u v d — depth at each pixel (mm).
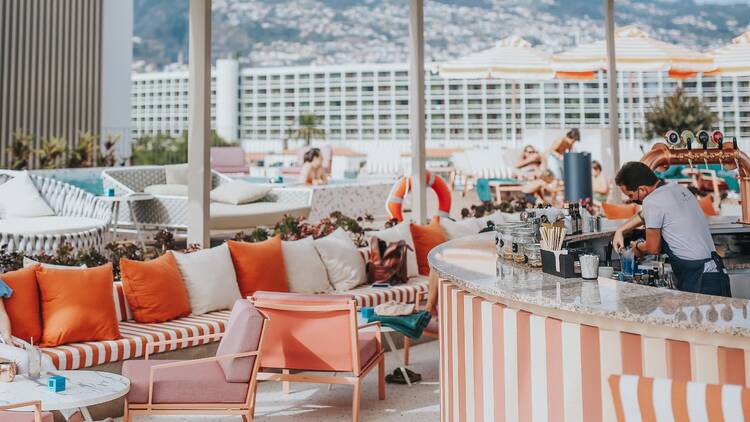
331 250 6027
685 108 19219
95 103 15875
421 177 7426
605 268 3146
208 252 5242
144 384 3479
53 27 15070
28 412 2932
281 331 4098
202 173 5719
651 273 3639
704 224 3887
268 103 29578
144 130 30734
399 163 20062
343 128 27594
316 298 4043
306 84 28562
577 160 6504
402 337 5844
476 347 2912
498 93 22297
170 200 8969
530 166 13914
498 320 2744
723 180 12547
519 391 2627
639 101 20438
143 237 9312
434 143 22312
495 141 22062
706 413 1639
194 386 3529
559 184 12617
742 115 19078
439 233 6918
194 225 5746
